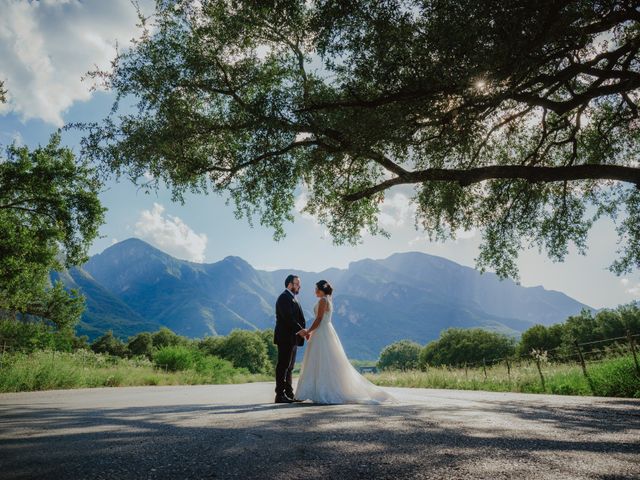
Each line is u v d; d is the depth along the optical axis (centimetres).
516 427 362
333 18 902
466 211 1397
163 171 1284
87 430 338
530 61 779
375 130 918
